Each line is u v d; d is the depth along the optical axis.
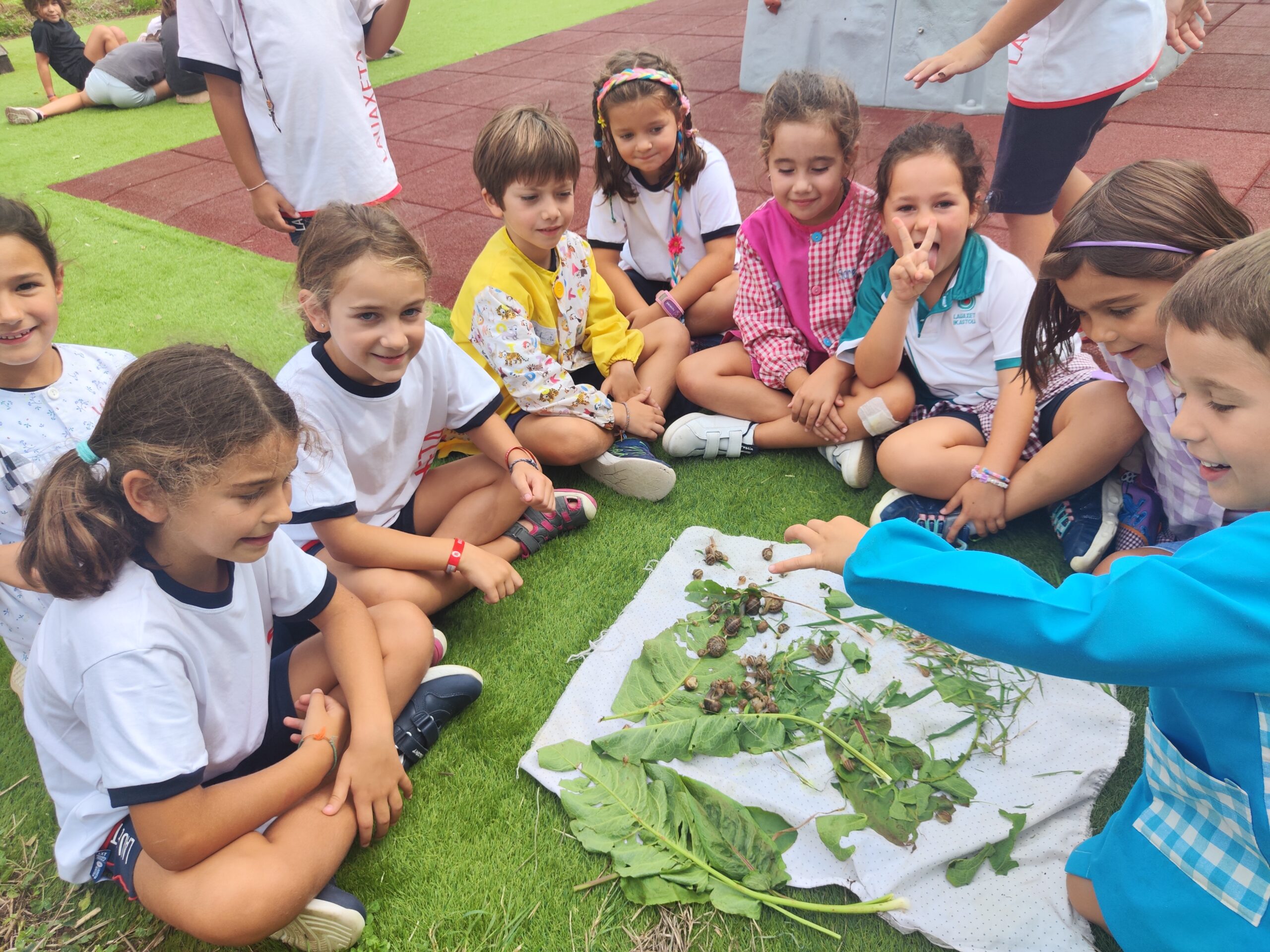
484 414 2.15
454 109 6.09
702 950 1.38
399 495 2.13
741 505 2.35
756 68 5.68
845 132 2.30
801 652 1.82
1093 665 0.99
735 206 2.93
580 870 1.50
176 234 4.32
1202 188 1.50
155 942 1.45
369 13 2.78
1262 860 1.06
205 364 1.28
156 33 7.33
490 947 1.40
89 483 1.27
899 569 1.12
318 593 1.62
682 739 1.63
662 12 8.23
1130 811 1.27
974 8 4.77
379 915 1.46
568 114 5.73
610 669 1.86
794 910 1.43
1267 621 0.91
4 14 10.96
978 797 1.54
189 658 1.38
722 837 1.49
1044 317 1.82
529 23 8.40
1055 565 2.06
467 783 1.66
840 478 2.42
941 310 2.26
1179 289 0.99
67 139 6.12
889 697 1.72
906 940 1.37
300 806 1.47
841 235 2.47
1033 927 1.35
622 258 3.17
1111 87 2.41
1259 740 1.01
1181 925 1.13
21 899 1.54
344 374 1.88
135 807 1.28
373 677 1.60
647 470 2.32
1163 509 2.03
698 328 2.97
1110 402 1.94
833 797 1.57
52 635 1.34
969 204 2.17
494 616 2.05
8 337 1.65
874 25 5.06
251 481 1.25
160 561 1.35
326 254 1.71
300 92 2.63
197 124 6.28
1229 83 4.81
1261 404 0.92
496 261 2.39
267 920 1.34
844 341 2.40
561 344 2.54
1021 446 2.07
